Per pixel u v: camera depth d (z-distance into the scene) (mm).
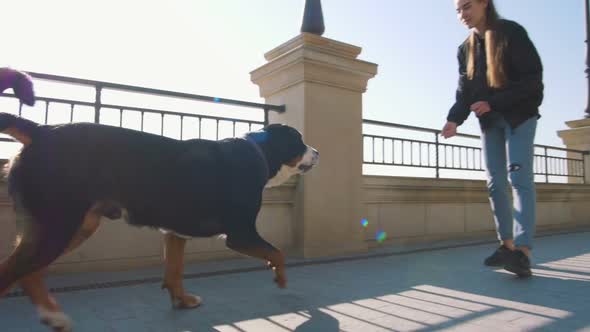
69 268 3898
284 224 5137
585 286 3420
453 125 4180
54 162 2141
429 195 6488
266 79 5656
